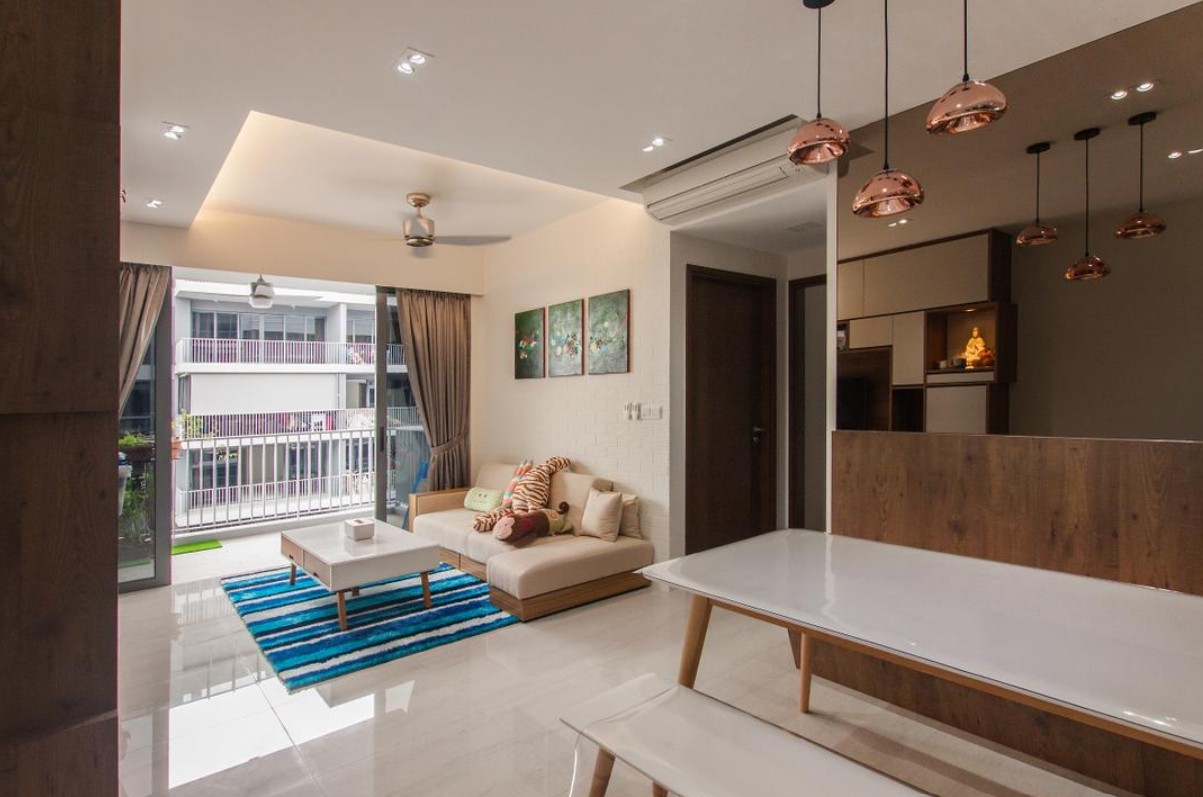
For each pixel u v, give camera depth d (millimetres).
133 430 4391
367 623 3533
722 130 2988
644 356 4297
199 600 4023
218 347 8914
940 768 2201
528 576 3574
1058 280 2348
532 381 5414
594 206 4711
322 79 2471
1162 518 2082
